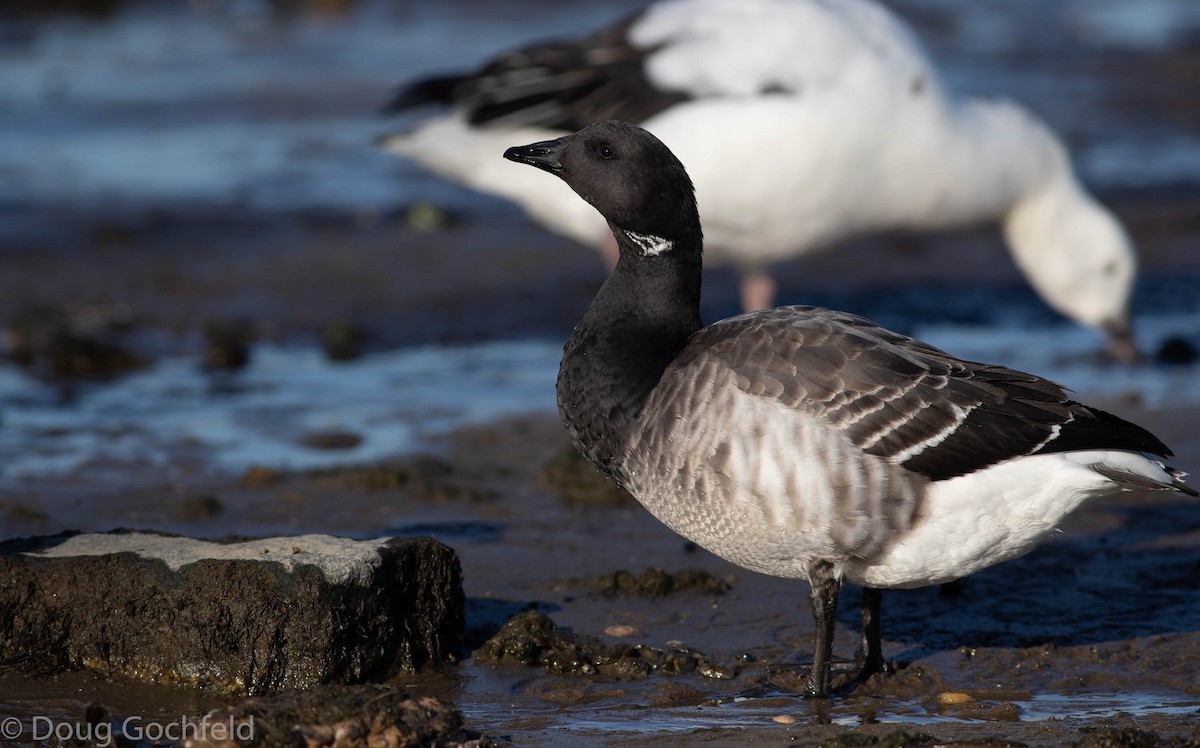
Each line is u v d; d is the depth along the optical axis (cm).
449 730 784
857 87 1483
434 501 1215
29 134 2528
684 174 944
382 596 895
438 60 3016
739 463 846
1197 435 1346
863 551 852
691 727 819
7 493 1201
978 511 841
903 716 839
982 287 1941
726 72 1497
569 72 1574
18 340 1633
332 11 3525
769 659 934
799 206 1509
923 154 1526
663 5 1611
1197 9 3778
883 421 836
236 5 3597
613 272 954
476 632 962
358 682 888
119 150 2459
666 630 976
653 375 903
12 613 896
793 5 1523
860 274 2000
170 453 1324
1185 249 2077
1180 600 1020
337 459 1321
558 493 1248
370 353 1662
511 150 988
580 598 1026
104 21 3409
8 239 2006
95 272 1898
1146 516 1195
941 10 3797
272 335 1716
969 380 852
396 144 1642
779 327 874
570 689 881
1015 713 841
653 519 1197
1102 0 3934
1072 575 1075
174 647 879
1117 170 2461
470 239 2109
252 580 873
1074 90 2952
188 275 1903
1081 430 844
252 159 2448
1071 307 1656
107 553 901
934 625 994
